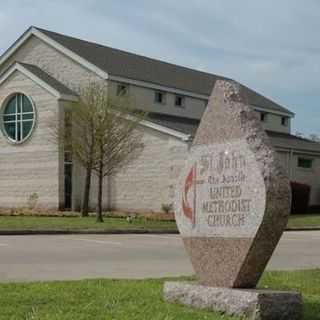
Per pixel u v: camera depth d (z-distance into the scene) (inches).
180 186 374.0
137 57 1800.0
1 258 639.8
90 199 1509.6
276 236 320.8
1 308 331.9
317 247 839.1
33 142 1547.7
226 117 347.6
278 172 319.0
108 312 320.2
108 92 1380.4
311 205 1797.5
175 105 1685.5
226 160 342.0
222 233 338.3
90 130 1256.2
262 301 305.9
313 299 382.9
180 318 307.3
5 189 1593.3
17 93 1578.5
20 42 1641.2
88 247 771.4
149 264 608.4
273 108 1990.7
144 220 1233.4
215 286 338.6
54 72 1594.5
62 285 418.3
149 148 1439.5
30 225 1026.1
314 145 1863.9
